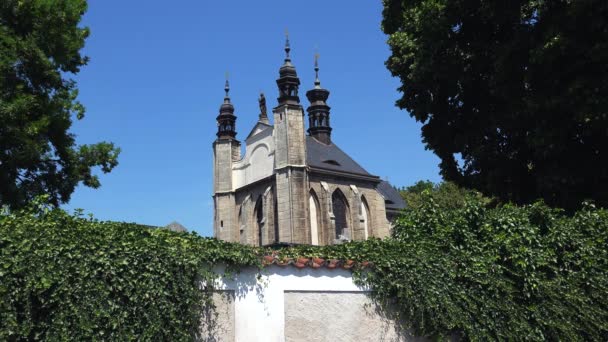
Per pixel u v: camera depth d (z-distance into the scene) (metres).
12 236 6.76
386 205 69.50
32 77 19.50
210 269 8.10
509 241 10.06
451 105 19.34
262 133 63.97
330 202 58.94
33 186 20.00
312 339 8.82
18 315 6.56
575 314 10.00
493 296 9.66
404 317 9.52
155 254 7.49
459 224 10.37
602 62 13.51
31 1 19.12
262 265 8.64
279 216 57.28
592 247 10.60
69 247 6.96
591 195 15.13
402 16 21.62
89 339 6.80
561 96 14.02
